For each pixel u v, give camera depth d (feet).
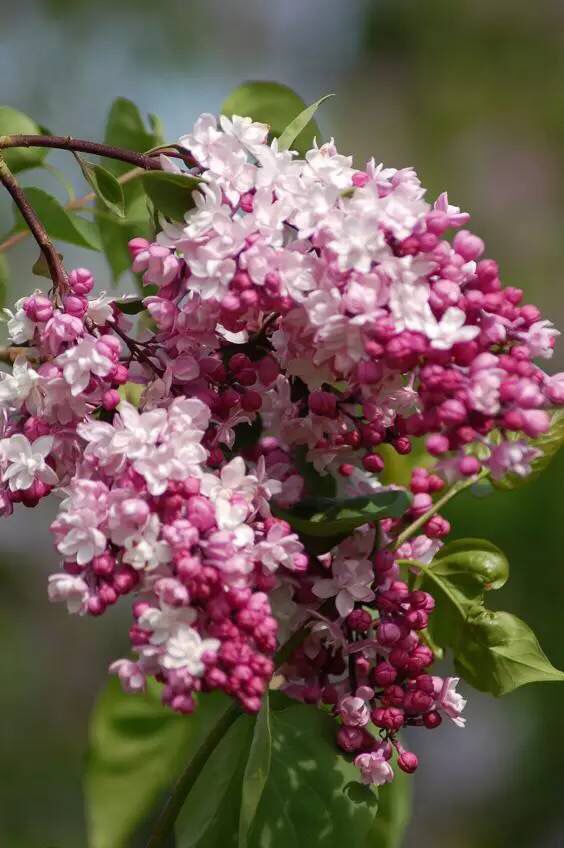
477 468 4.04
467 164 12.34
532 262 11.97
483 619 4.42
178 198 4.17
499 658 4.42
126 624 9.79
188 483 4.07
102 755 4.57
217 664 4.03
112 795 4.56
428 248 4.06
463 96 12.55
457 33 12.71
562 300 11.79
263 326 4.23
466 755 8.83
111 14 11.94
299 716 4.33
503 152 12.32
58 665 9.44
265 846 4.29
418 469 4.42
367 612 4.27
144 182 4.16
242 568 4.03
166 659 4.01
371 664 4.32
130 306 4.26
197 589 4.02
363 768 4.28
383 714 4.24
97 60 11.81
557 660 7.10
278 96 4.88
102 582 4.08
